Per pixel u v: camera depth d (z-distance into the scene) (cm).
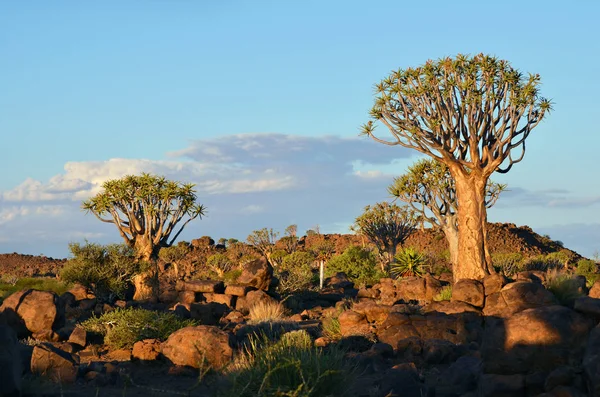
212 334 1248
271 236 6078
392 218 4750
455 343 1446
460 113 2453
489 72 2397
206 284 2705
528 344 750
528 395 741
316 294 3152
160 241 3641
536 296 1365
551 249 7181
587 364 698
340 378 805
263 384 732
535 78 2381
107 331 1689
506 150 2411
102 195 3584
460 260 2422
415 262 3972
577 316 757
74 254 3164
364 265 4478
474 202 2417
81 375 1113
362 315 1689
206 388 952
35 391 875
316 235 8156
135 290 3412
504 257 4647
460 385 963
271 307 2314
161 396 950
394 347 1446
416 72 2480
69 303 2508
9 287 3300
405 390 923
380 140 2527
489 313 1377
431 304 1741
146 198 3584
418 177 3475
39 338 1683
